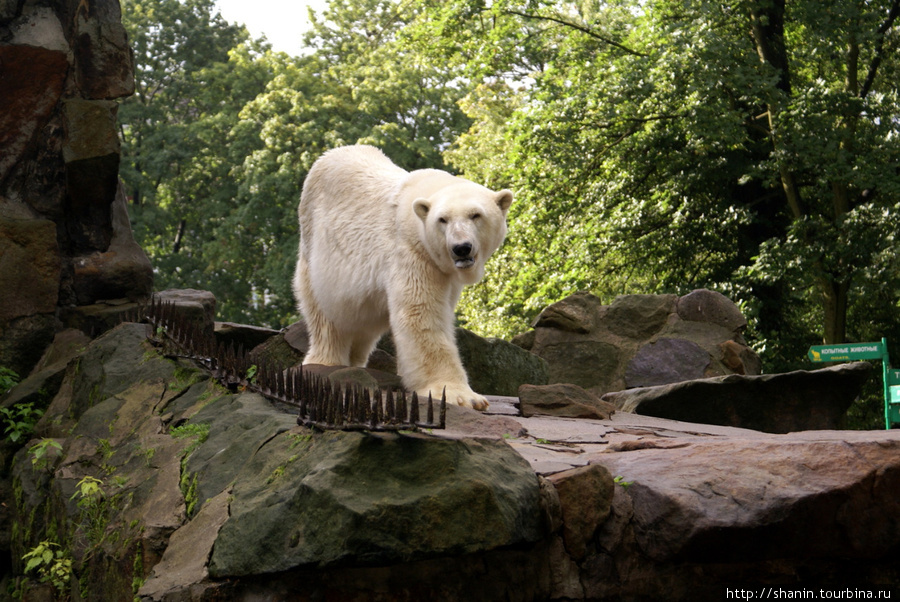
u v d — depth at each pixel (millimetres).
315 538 3336
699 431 5355
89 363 6137
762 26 16641
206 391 5246
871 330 19234
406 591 3535
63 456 5262
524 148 17469
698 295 9602
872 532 3711
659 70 15508
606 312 9766
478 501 3383
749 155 16984
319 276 6273
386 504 3309
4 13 7277
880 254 14328
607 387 9445
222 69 33875
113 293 7551
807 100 14844
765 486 3680
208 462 4293
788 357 16859
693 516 3582
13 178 7387
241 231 30938
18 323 7047
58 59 7379
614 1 20359
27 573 4871
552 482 3740
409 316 5535
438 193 5617
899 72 17453
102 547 4285
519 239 18344
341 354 6516
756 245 17406
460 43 18969
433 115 32500
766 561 3816
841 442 3842
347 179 6301
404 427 3469
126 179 31312
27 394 6328
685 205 16359
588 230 17094
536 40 18500
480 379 8250
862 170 14672
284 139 29141
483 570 3621
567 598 3711
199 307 7211
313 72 32938
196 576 3527
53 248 7227
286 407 4660
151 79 36000
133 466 4754
